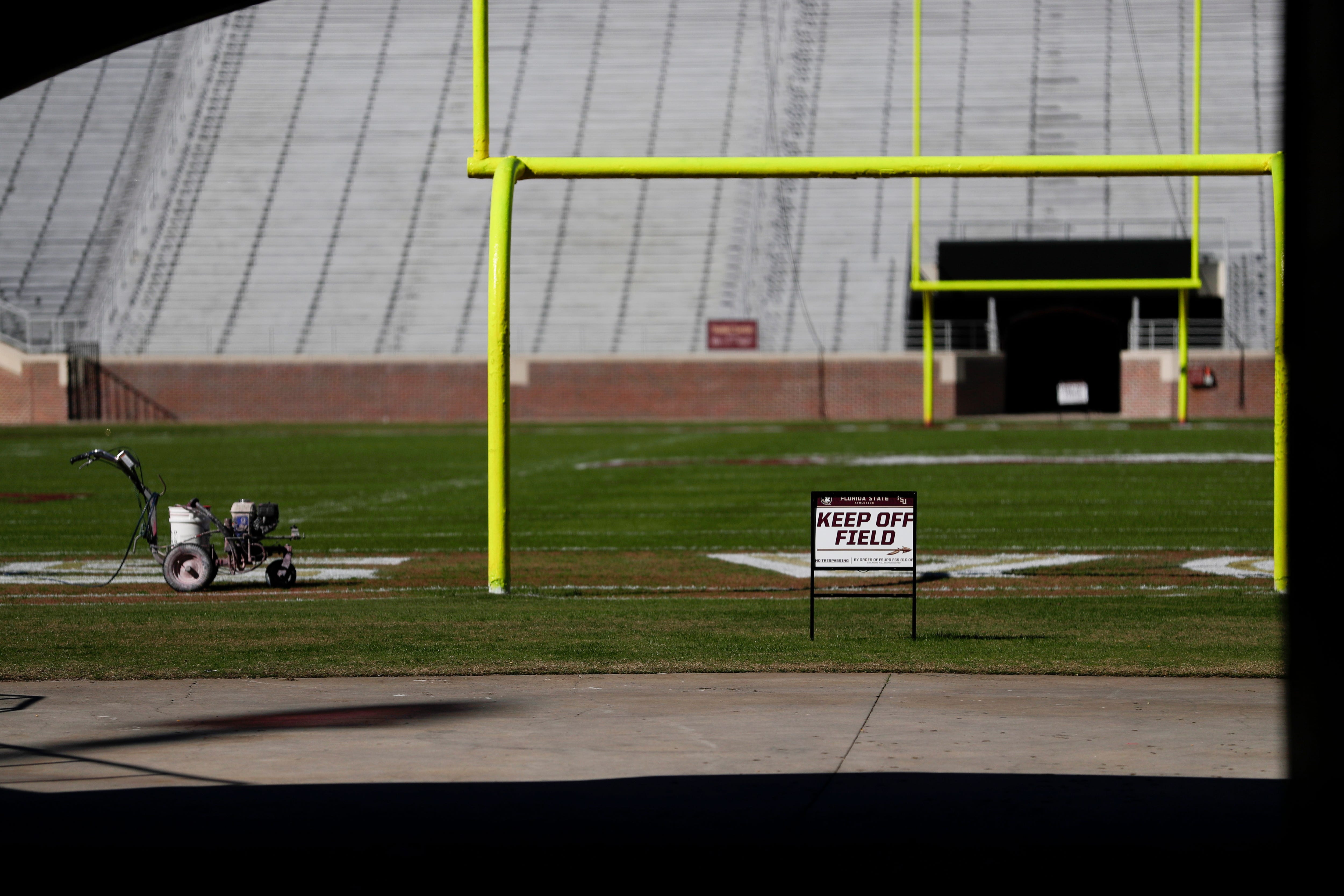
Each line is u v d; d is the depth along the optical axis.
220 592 15.29
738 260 61.75
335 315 61.06
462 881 5.62
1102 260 50.31
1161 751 7.60
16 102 70.44
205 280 62.59
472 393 57.19
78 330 60.78
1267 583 15.22
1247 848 5.91
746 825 6.30
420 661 10.38
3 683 9.73
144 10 7.44
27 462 36.31
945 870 5.69
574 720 8.46
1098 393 59.25
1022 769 7.22
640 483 29.08
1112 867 5.70
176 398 57.47
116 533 21.52
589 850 5.97
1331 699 4.47
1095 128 62.78
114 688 9.53
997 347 57.00
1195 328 55.75
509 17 72.38
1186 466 32.09
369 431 49.06
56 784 7.04
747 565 17.45
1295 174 4.43
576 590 15.30
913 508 11.23
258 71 71.12
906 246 61.06
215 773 7.25
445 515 23.48
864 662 10.25
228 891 5.54
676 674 9.94
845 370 55.19
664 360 56.00
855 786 6.91
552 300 60.88
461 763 7.43
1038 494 26.20
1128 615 12.77
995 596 14.36
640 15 72.00
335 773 7.23
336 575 16.67
